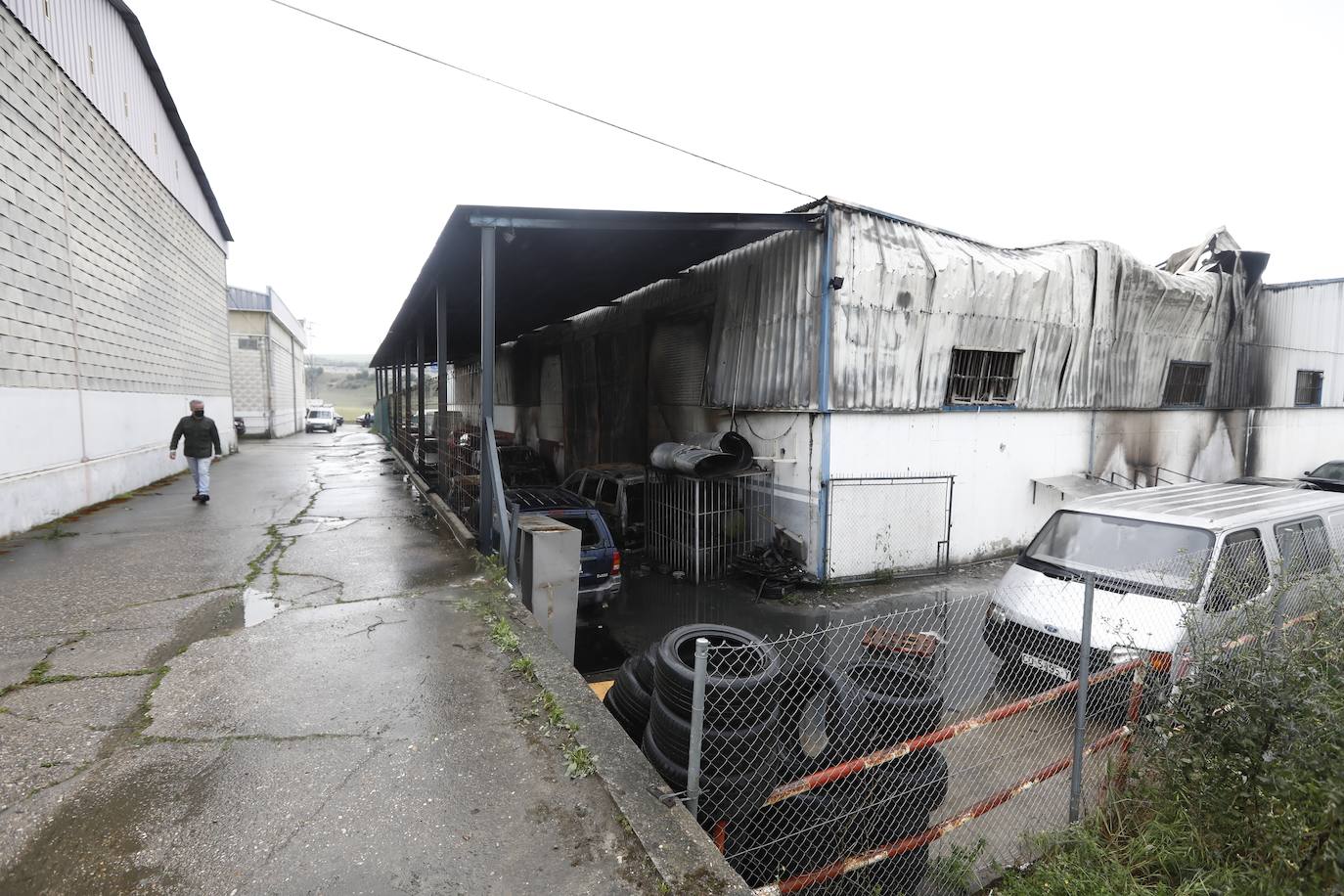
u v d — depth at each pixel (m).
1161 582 4.94
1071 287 11.14
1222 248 14.35
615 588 7.55
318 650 4.27
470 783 2.85
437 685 3.79
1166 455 13.31
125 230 11.07
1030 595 5.50
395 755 3.05
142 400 11.83
